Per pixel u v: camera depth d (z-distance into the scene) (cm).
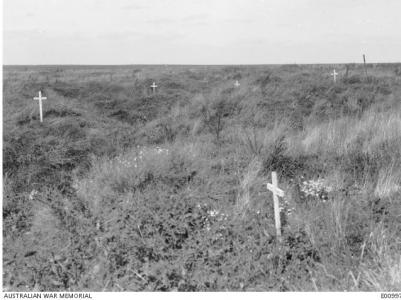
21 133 960
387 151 686
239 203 527
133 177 610
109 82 2030
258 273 389
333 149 745
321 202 514
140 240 438
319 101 1366
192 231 461
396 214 482
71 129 1075
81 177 716
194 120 1147
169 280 383
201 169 658
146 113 1444
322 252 412
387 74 2128
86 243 451
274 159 682
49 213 536
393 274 363
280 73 2297
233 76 2272
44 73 3047
